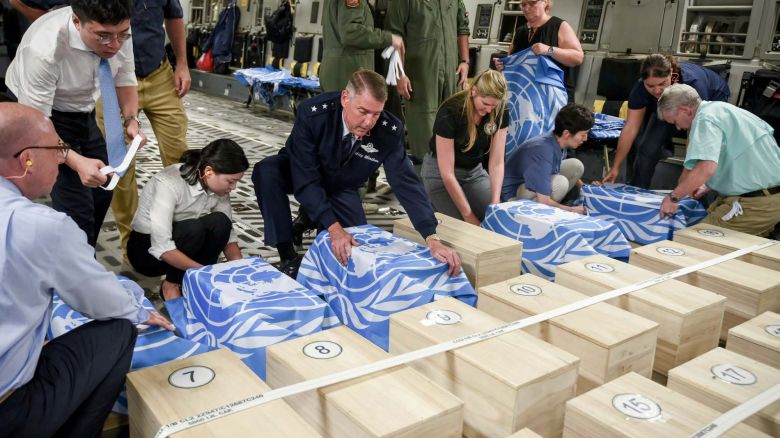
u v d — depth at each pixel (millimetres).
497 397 1463
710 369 1595
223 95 11688
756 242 2559
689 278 2217
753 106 4660
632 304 1955
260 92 9625
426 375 1659
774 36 4797
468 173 3344
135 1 2975
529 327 1807
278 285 2062
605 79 5770
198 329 2070
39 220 1242
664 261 2326
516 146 3742
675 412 1378
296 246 3314
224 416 1296
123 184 3072
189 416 1292
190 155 2570
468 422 1558
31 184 1312
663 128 3830
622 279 2111
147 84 3139
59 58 2322
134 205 3156
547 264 2605
